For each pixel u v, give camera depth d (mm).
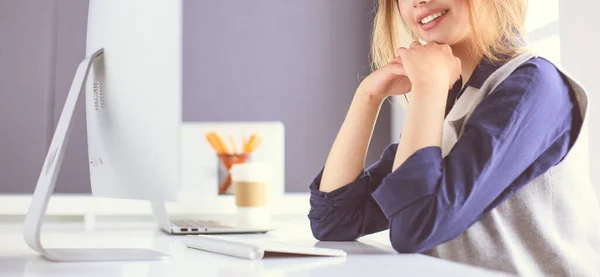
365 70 3350
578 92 1074
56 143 920
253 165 1647
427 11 1217
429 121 1013
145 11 920
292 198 2451
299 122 3303
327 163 1264
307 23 3338
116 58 976
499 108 1004
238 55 3287
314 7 3346
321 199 1238
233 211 2293
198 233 1462
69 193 3027
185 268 757
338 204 1225
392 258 883
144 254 894
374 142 3328
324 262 825
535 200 1104
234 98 3273
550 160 1070
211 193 2646
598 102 1675
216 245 932
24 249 1027
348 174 1226
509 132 983
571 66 1742
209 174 2652
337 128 3320
